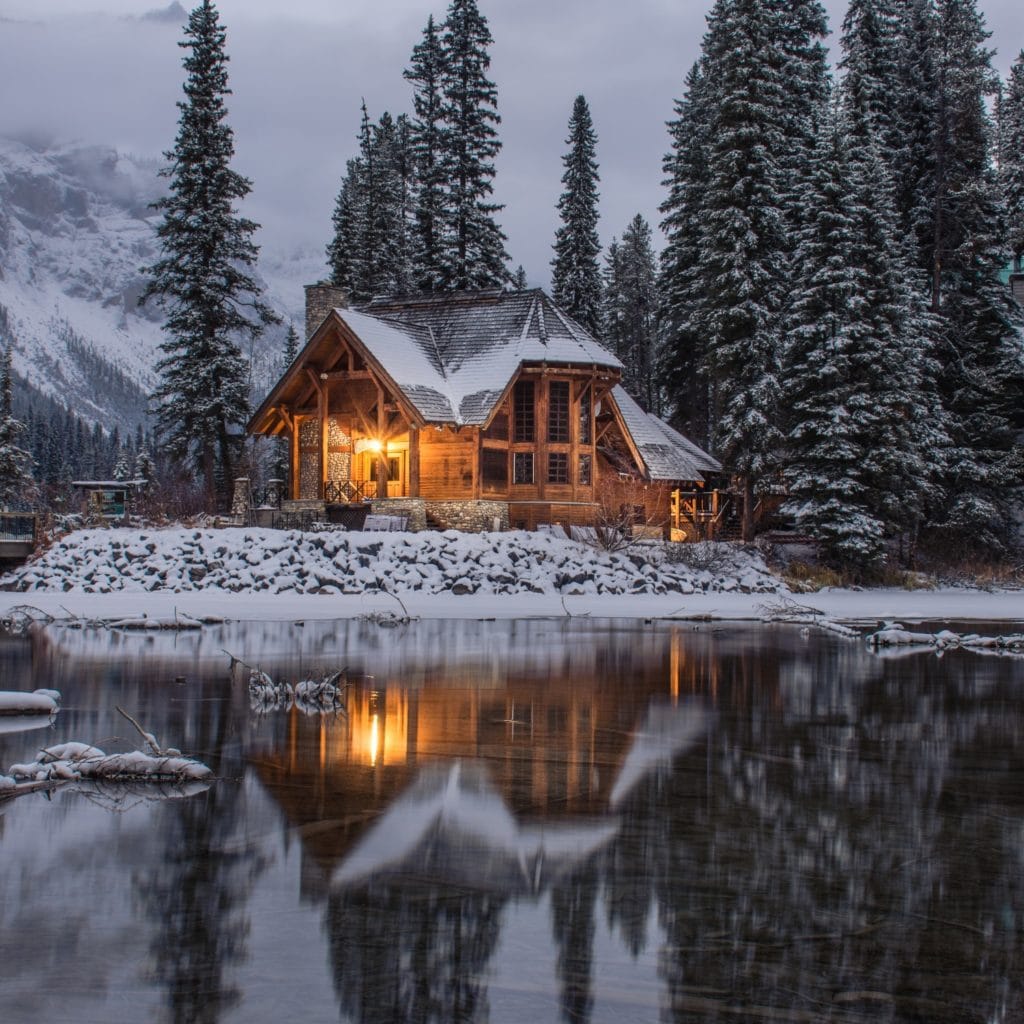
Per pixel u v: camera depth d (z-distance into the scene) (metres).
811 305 46.56
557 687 16.86
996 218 56.16
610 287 88.00
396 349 44.06
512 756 11.51
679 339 62.25
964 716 14.31
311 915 6.67
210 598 33.25
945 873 7.54
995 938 6.39
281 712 14.24
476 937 6.36
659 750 11.88
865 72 47.97
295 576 35.16
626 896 7.03
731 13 48.84
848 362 45.28
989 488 53.31
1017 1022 5.37
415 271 62.28
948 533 52.84
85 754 10.76
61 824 8.64
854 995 5.65
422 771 10.73
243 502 45.16
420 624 27.97
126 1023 5.32
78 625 26.58
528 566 37.81
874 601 39.16
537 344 44.84
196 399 47.28
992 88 56.00
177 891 7.07
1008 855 7.94
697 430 63.19
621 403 53.66
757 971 5.93
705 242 49.47
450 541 37.88
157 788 9.96
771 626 29.17
